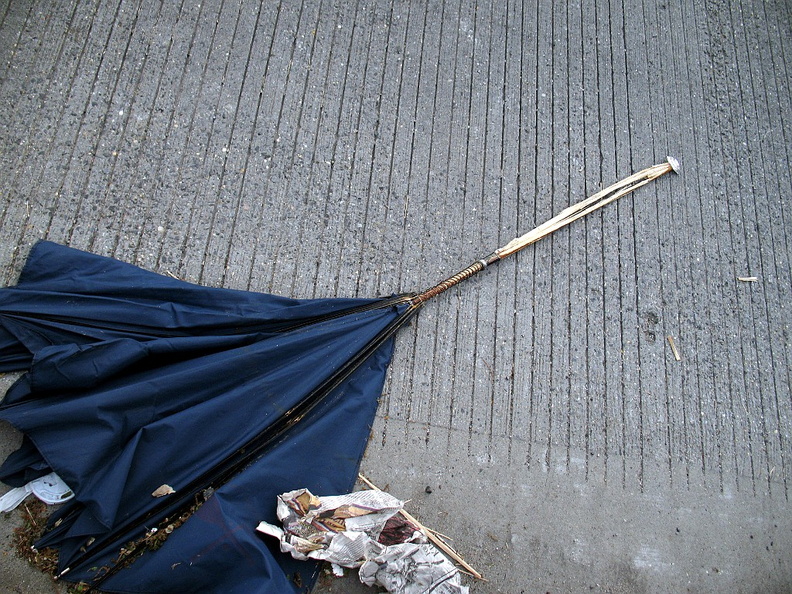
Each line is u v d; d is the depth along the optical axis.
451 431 1.03
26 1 1.12
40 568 0.90
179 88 1.12
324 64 1.18
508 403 1.06
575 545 1.02
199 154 1.09
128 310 0.96
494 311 1.10
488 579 0.98
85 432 0.89
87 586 0.89
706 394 1.14
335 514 0.93
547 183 1.20
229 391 0.96
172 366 0.95
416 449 1.02
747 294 1.21
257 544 0.90
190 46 1.14
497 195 1.17
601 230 1.19
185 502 0.92
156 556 0.88
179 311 0.98
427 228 1.13
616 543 1.03
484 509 1.01
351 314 1.04
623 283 1.17
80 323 0.95
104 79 1.10
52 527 0.90
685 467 1.09
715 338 1.17
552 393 1.08
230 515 0.90
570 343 1.11
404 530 0.96
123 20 1.13
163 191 1.07
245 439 0.94
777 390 1.17
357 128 1.15
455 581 0.94
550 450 1.06
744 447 1.12
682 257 1.21
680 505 1.07
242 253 1.06
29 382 0.90
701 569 1.04
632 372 1.12
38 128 1.06
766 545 1.08
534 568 1.00
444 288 1.08
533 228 1.16
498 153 1.19
